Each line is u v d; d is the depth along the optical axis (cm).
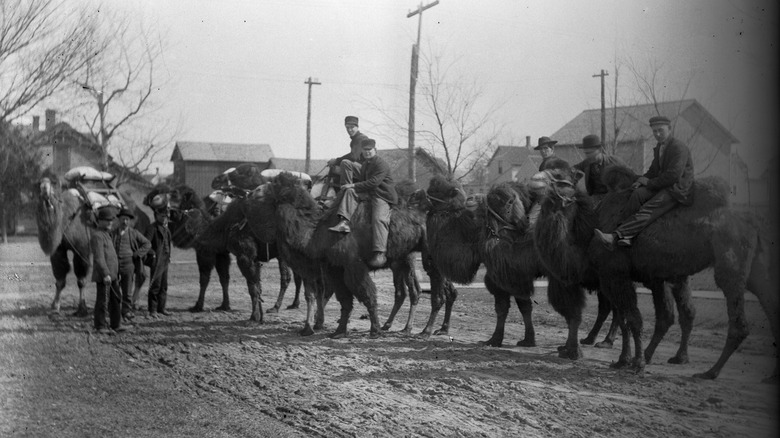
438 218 1049
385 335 1148
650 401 724
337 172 1245
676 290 900
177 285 2114
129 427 657
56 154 1772
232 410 713
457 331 1214
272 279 2327
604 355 975
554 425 646
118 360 954
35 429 650
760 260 809
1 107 1617
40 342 1069
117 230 1280
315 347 1041
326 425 659
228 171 1516
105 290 1181
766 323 1195
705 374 810
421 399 745
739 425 636
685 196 800
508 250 965
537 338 1132
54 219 1286
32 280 2064
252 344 1065
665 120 824
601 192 996
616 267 850
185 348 1039
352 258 1088
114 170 2295
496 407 710
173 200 1469
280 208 1111
